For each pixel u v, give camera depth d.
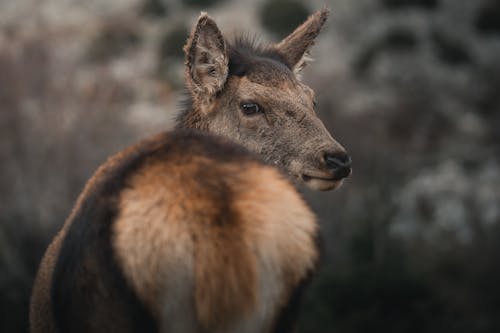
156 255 9.13
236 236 9.11
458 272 88.69
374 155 113.50
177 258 9.08
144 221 9.28
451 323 64.06
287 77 18.30
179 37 145.50
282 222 9.48
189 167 9.73
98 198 10.12
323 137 17.41
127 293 9.31
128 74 138.25
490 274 86.06
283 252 9.44
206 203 9.23
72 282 10.07
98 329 9.69
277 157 17.59
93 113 116.88
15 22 151.12
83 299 9.84
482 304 78.75
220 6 162.38
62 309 10.34
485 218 103.19
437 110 137.75
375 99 135.50
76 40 147.12
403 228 100.88
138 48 147.62
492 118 139.62
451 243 96.94
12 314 65.19
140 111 125.19
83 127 114.31
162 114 124.69
